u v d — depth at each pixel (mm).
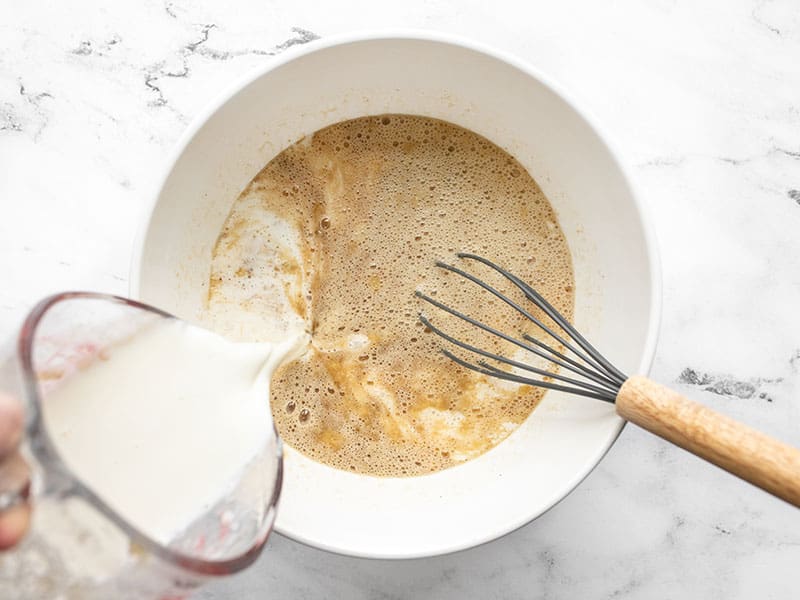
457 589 518
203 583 323
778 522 516
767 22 527
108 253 520
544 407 500
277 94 477
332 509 486
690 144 528
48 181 523
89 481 313
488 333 515
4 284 517
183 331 374
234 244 518
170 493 333
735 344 520
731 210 526
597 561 518
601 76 529
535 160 510
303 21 528
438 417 511
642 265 447
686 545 517
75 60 529
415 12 529
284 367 510
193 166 469
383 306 519
